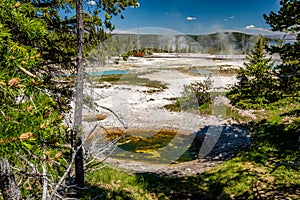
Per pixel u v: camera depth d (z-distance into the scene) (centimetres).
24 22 266
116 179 1064
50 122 190
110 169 1157
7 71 179
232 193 975
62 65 714
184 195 1031
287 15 974
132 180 1097
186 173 1276
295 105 1952
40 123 176
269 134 1583
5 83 169
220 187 1064
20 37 301
